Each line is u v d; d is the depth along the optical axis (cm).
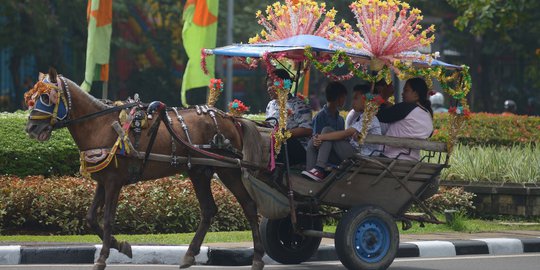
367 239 2309
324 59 2397
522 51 8200
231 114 2366
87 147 2172
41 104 2133
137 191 2947
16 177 3023
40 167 3122
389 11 2261
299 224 2473
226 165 2272
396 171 2367
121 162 2175
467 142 4531
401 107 2409
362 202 2378
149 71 8219
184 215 2964
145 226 2928
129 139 2169
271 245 2453
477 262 2620
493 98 9038
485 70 8888
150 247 2498
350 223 2270
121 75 8150
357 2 2316
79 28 7500
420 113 2403
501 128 4641
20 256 2434
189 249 2344
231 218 3012
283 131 2248
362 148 2397
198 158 2256
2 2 6962
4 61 8138
